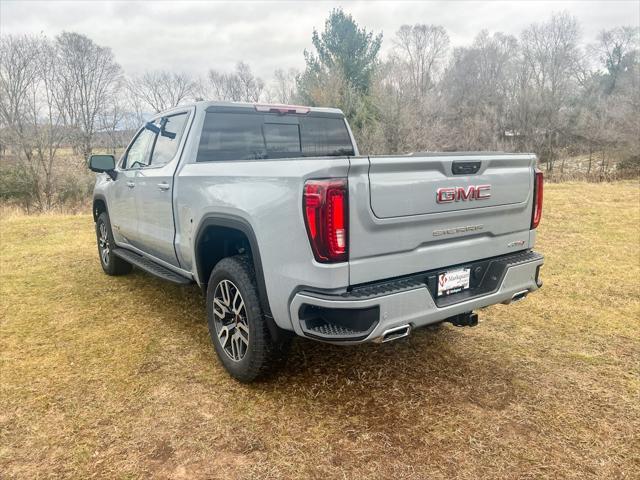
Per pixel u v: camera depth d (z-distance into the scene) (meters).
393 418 2.61
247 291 2.76
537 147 35.38
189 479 2.16
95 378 3.07
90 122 31.36
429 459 2.28
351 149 4.54
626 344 3.56
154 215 3.96
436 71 40.25
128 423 2.58
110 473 2.20
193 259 3.37
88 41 30.66
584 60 41.03
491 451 2.34
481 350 3.47
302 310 2.40
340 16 28.58
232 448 2.37
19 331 3.86
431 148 28.52
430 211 2.52
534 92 36.59
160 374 3.13
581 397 2.82
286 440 2.43
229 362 3.03
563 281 5.11
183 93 37.12
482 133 34.47
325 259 2.25
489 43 43.78
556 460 2.27
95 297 4.73
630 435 2.46
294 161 2.42
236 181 2.80
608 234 7.36
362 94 28.36
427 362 3.28
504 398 2.81
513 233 3.07
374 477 2.16
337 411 2.68
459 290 2.78
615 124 31.84
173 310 4.35
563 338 3.68
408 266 2.50
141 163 4.40
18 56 25.08
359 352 3.43
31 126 25.58
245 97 39.47
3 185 24.08
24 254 6.75
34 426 2.55
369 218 2.29
